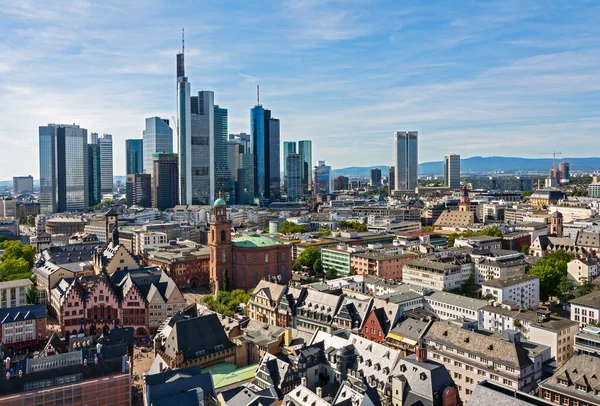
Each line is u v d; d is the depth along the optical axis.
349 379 157.88
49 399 138.25
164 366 166.50
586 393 142.50
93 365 146.38
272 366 160.50
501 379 155.00
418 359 149.00
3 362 148.50
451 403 140.00
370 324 198.50
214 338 184.00
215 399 142.12
